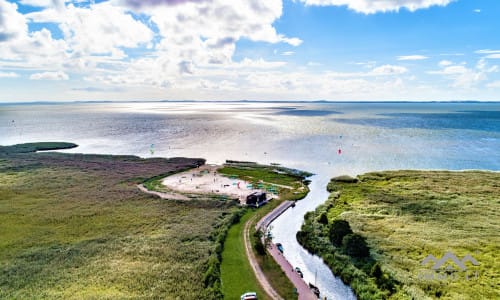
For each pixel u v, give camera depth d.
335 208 70.38
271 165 112.38
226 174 102.50
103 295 38.81
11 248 52.19
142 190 85.50
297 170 104.69
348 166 109.25
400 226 59.19
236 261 48.81
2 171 102.25
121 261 47.88
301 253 53.66
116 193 81.75
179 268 45.97
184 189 87.00
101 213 67.75
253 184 91.25
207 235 57.00
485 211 65.25
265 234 59.38
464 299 38.12
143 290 40.56
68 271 45.09
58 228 60.12
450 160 113.19
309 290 41.84
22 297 38.78
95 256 49.38
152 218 65.19
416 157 118.50
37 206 71.38
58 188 85.44
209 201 75.81
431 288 40.41
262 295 40.44
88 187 86.75
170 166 111.38
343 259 48.78
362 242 49.69
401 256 48.41
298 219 68.06
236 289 41.69
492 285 41.12
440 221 61.06
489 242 52.03
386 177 92.06
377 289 40.91
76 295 38.97
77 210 69.25
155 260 48.25
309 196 82.12
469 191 77.44
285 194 82.75
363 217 63.66
